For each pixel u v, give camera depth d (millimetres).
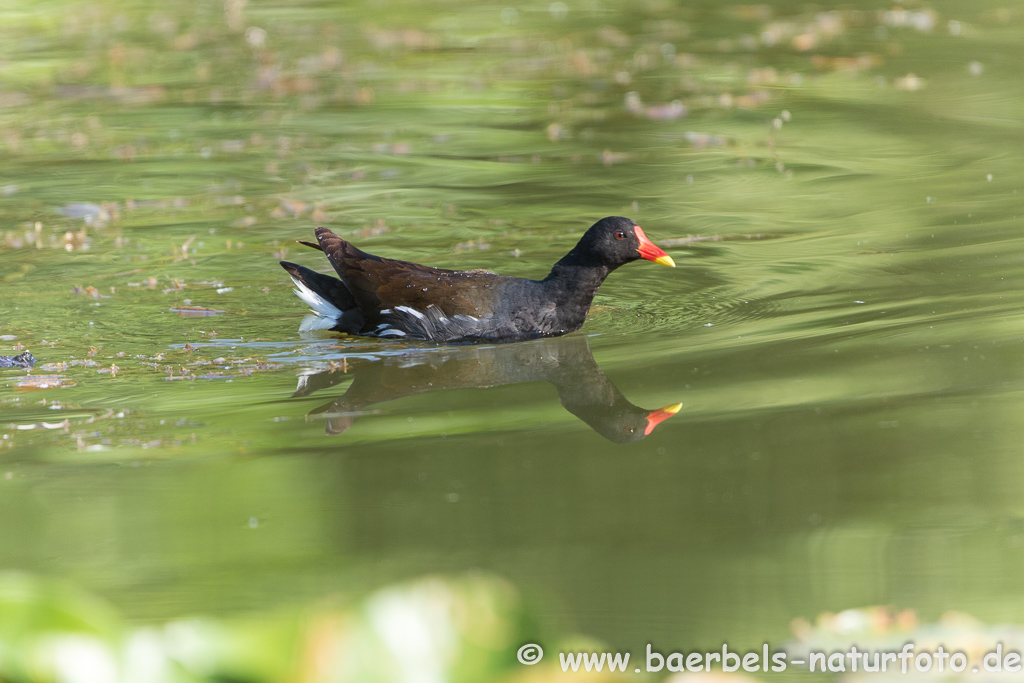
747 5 31594
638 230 12180
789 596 6387
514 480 8414
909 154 18656
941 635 5723
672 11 31219
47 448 9242
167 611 6418
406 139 20250
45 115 21906
